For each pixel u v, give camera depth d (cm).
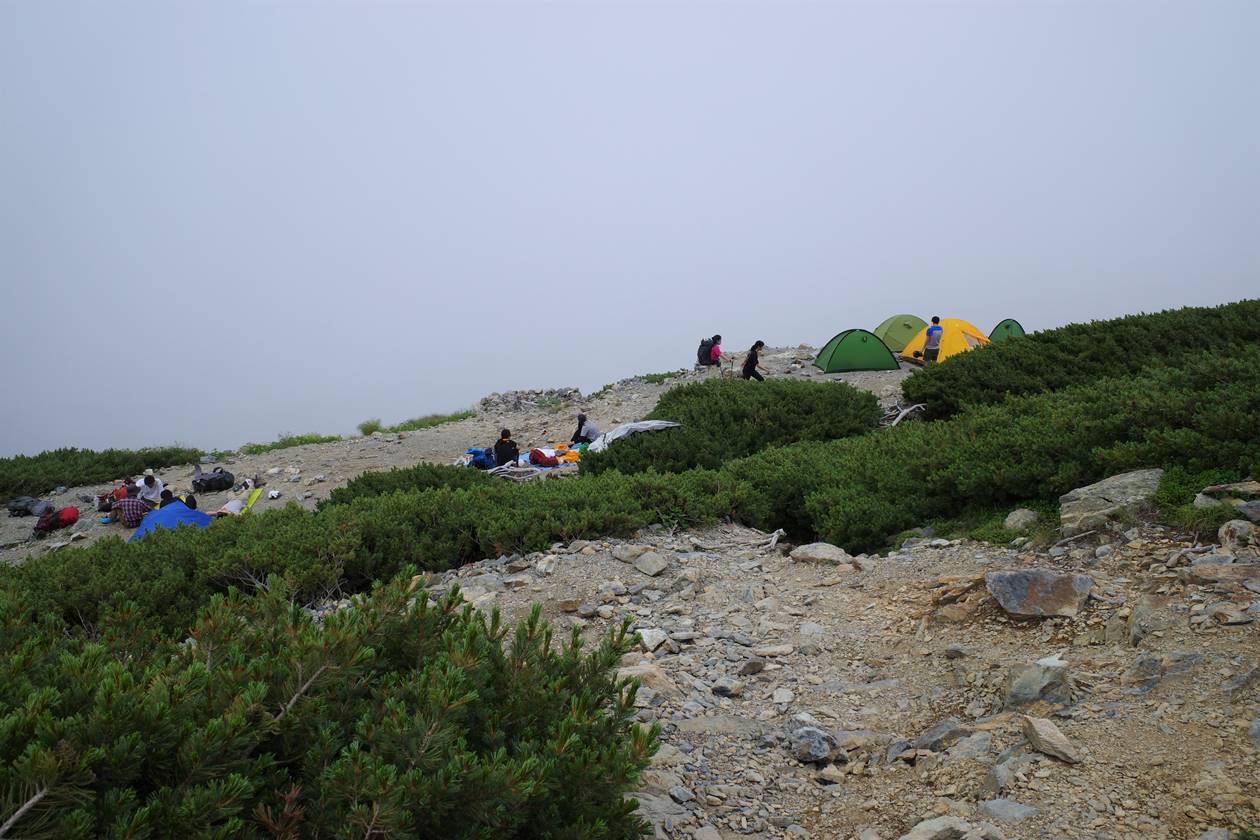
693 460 1536
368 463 2311
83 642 367
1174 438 795
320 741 314
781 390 1841
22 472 2319
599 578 867
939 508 977
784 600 782
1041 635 600
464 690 342
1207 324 1656
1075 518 762
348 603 889
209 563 917
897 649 640
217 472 2153
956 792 440
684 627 737
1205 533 670
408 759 308
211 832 266
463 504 1066
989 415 1158
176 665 356
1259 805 373
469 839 307
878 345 2652
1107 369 1594
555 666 420
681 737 542
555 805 342
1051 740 449
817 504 1059
